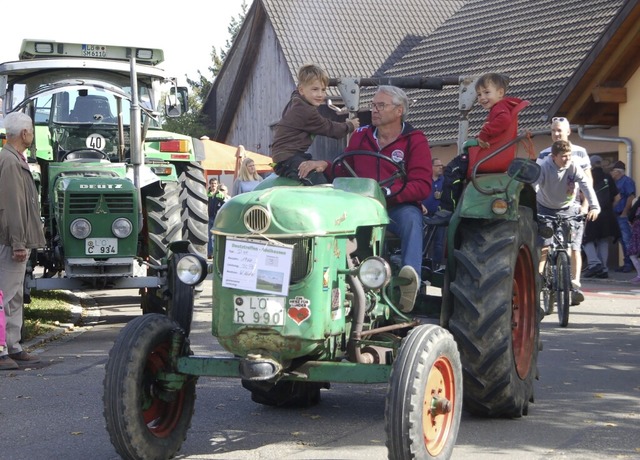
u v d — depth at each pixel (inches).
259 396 265.7
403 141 251.9
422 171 247.8
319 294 199.8
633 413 261.9
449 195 272.8
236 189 582.6
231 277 201.8
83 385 307.9
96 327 448.5
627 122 762.2
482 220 253.8
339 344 212.1
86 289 402.6
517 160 242.5
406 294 227.8
